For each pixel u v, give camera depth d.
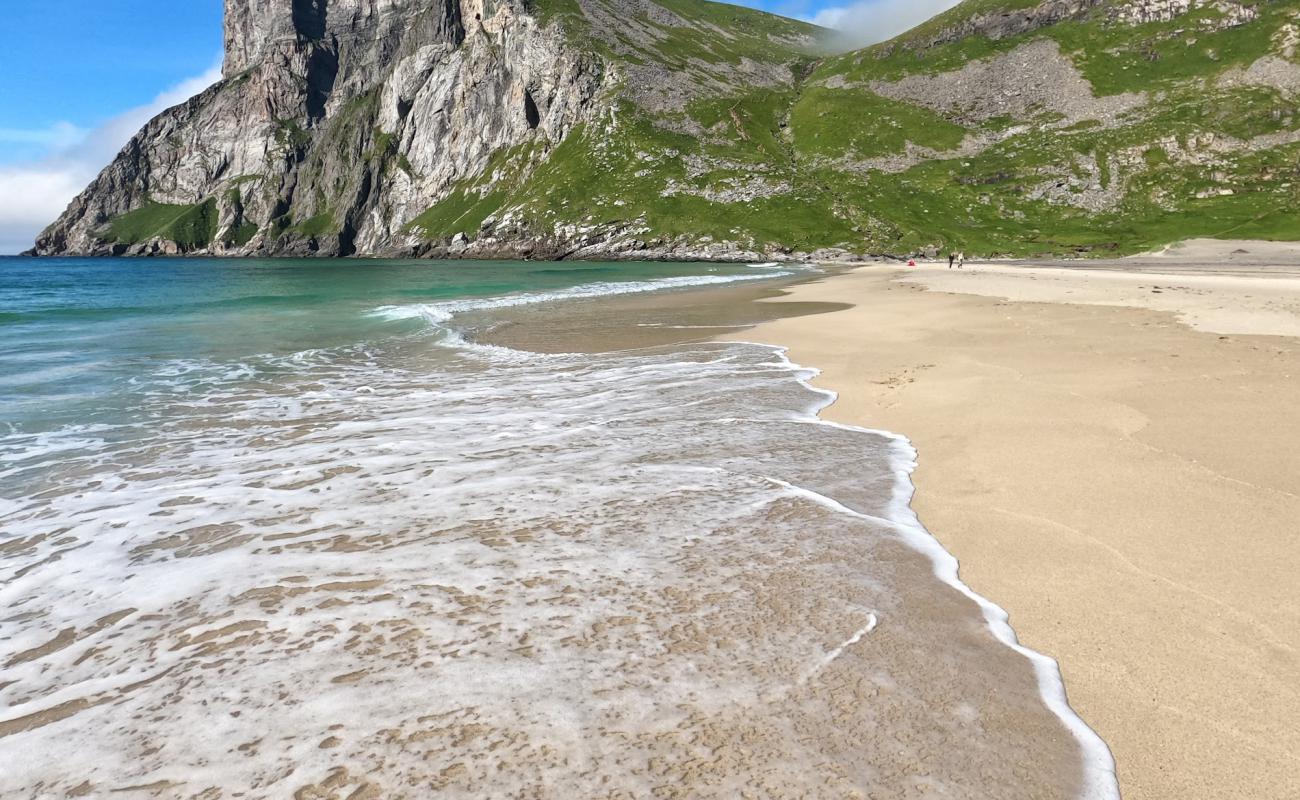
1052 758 3.46
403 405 11.82
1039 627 4.66
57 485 8.02
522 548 5.95
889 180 98.12
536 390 12.71
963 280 39.81
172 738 3.71
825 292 35.06
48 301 37.12
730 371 13.93
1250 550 5.52
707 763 3.40
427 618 4.83
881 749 3.50
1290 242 62.09
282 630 4.76
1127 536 5.87
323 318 26.52
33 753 3.62
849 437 9.12
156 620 4.98
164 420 10.97
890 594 5.10
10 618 5.07
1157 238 73.25
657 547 5.92
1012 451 8.14
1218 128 89.88
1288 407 9.12
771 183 98.00
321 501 7.27
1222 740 3.58
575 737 3.60
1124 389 10.46
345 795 3.24
